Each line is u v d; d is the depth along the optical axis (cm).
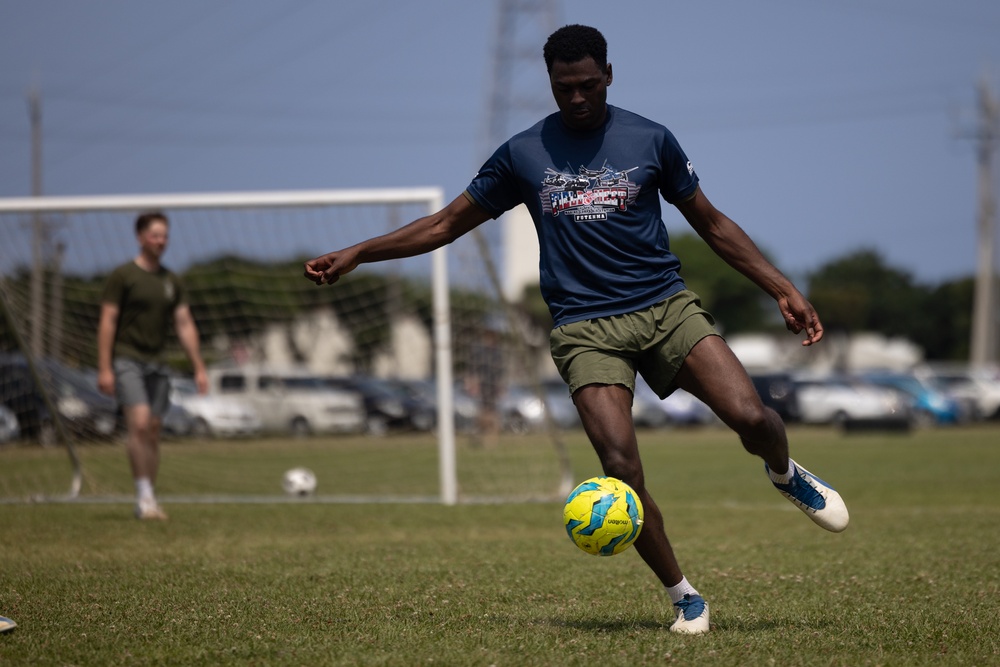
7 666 1302
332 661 1327
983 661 1340
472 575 2070
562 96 1503
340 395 9069
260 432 7812
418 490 4250
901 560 2291
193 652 1374
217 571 2094
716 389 1477
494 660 1328
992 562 2256
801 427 12962
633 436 1495
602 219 1516
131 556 2333
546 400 4022
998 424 13650
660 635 1503
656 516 1510
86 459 4731
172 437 6531
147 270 3089
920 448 7819
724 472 5641
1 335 4419
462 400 8175
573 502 1430
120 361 3078
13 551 2405
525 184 1561
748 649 1394
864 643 1444
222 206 3803
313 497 3975
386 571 2114
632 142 1524
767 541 2683
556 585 1969
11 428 4784
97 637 1462
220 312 5394
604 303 1523
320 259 1568
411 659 1337
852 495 4166
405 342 9894
